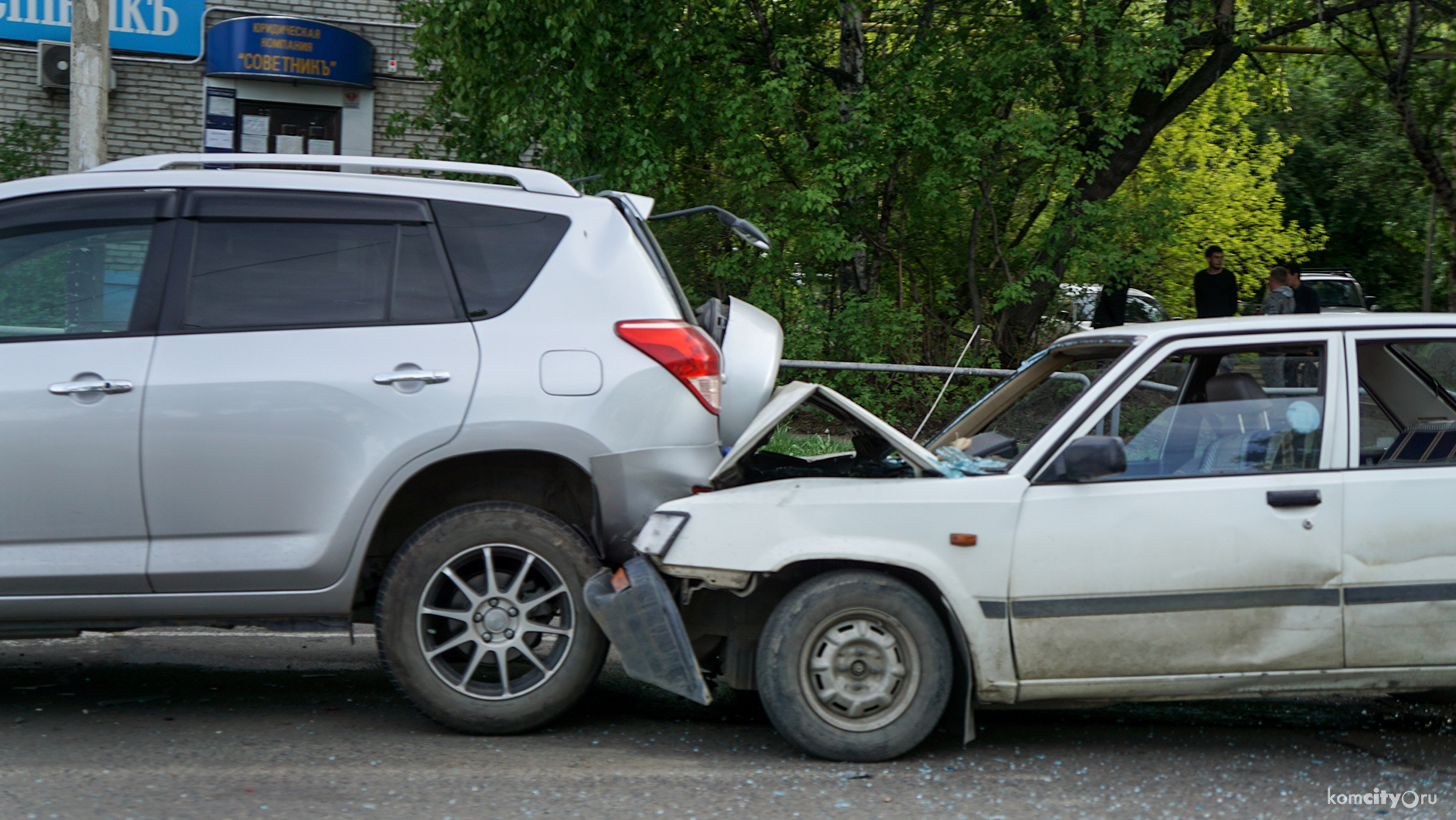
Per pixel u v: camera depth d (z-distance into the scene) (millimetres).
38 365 5043
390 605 5098
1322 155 33688
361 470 5098
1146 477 4973
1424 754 5145
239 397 5070
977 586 4840
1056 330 18359
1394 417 5172
